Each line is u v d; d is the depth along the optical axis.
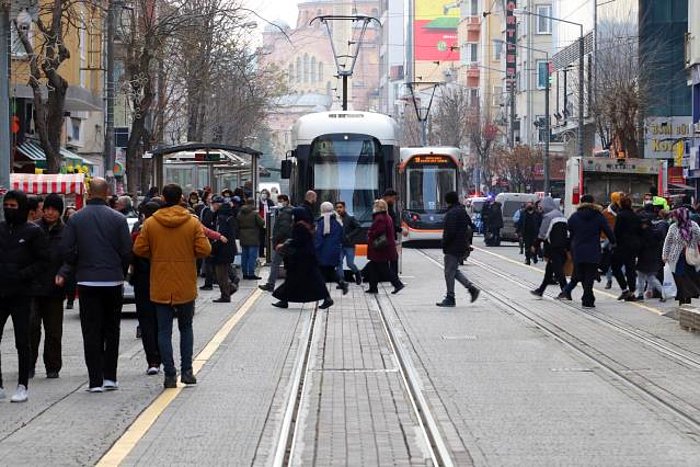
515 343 34.06
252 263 61.00
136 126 72.88
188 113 100.12
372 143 60.97
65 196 55.03
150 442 20.06
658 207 48.66
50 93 57.12
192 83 93.19
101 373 25.58
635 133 107.81
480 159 185.50
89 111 96.06
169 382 26.06
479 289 50.38
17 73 69.62
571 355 31.48
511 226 109.56
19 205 24.42
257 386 26.30
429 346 33.53
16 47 69.56
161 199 29.50
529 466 18.16
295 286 44.16
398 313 43.22
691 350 32.34
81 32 89.50
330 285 58.00
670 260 40.75
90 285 25.27
